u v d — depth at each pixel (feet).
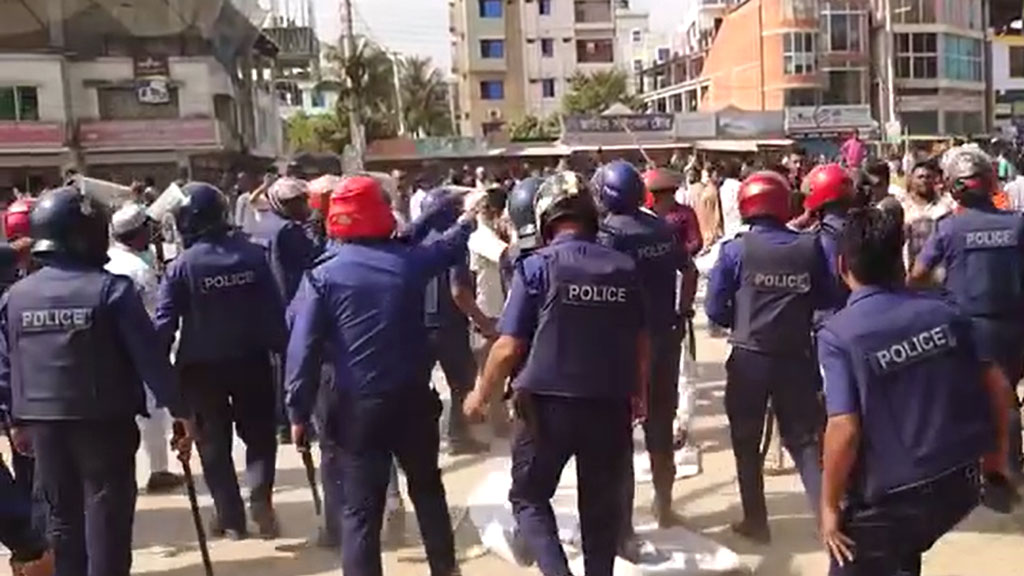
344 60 208.03
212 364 21.09
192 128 122.11
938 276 20.24
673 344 20.45
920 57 206.08
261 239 26.53
